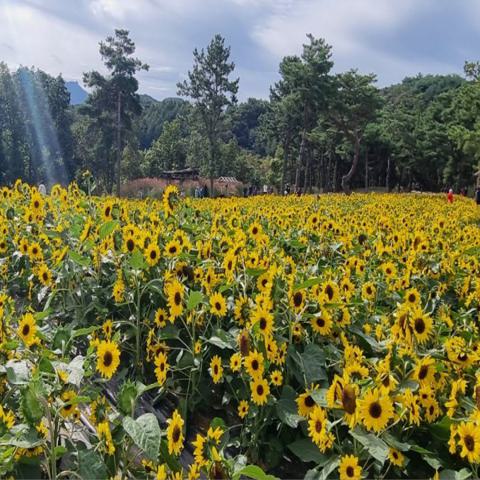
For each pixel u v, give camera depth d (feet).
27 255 17.54
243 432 10.73
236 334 11.68
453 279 18.97
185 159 280.72
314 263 19.27
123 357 14.57
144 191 145.89
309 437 10.17
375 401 7.80
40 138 197.47
